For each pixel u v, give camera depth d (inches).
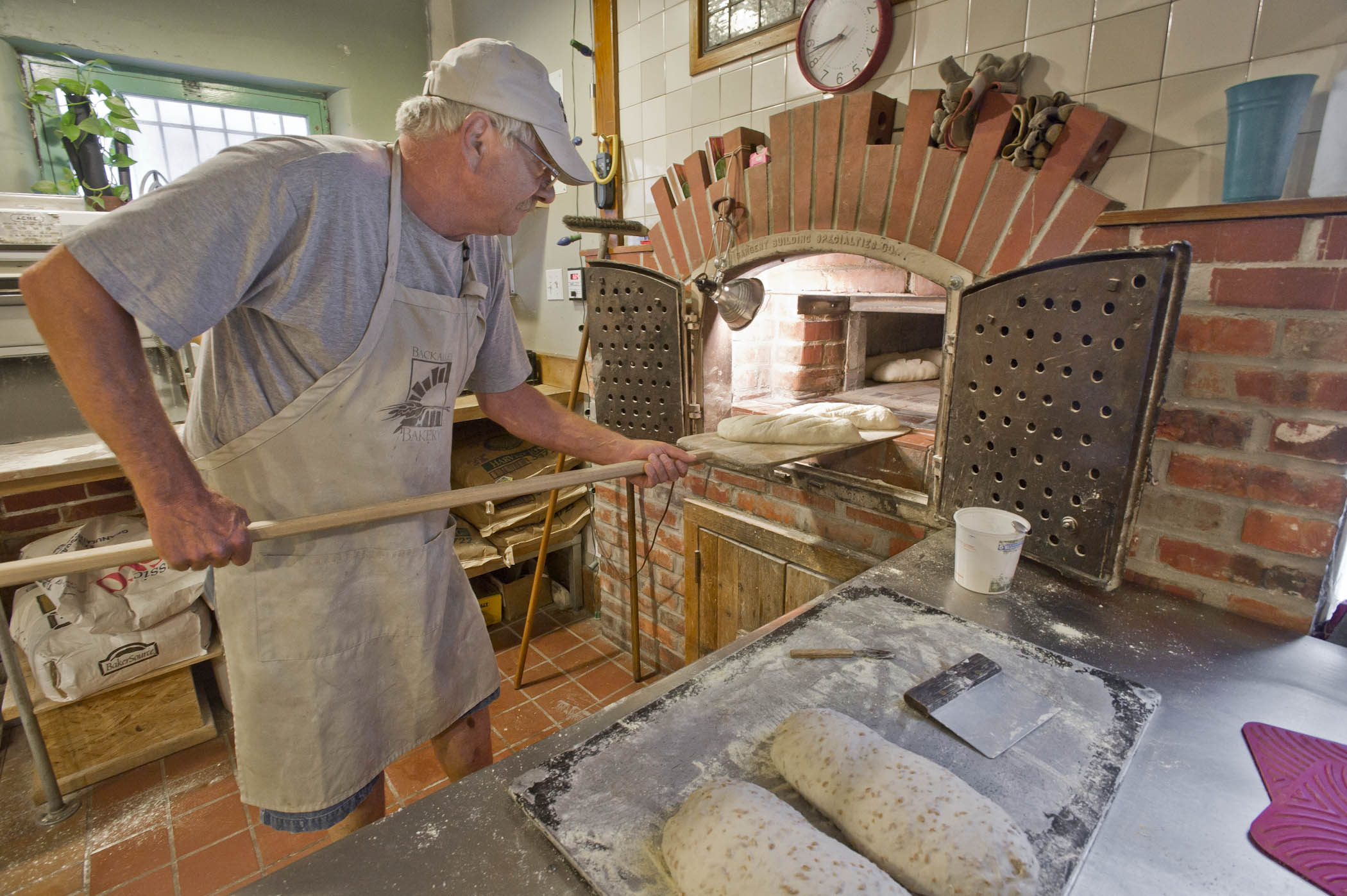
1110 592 43.2
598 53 83.0
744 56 66.1
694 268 72.3
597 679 90.5
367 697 44.5
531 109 36.6
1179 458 42.4
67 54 89.0
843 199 57.4
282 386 38.7
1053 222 46.1
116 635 68.2
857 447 58.6
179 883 58.6
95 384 30.7
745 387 82.7
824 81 58.6
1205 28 40.3
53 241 74.3
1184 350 41.3
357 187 36.4
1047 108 44.9
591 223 70.5
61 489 81.0
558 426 56.2
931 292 65.2
